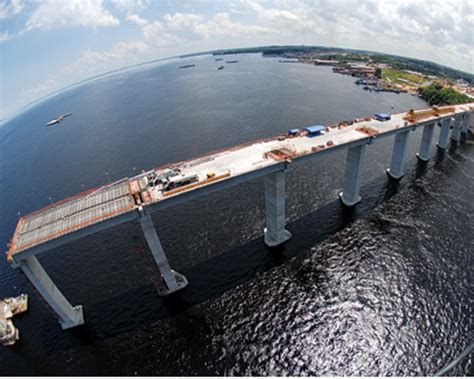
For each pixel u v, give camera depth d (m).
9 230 97.44
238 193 100.88
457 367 47.94
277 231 74.88
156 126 185.00
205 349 53.34
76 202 61.91
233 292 63.88
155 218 90.75
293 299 61.34
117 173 125.94
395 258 70.44
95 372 51.41
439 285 62.94
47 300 54.72
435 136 146.88
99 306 63.94
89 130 197.88
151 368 51.16
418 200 93.25
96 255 79.50
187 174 67.38
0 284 75.06
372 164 118.00
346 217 86.12
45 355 55.22
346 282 64.69
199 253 75.56
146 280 69.50
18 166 154.00
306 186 103.19
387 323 55.69
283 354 51.56
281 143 84.31
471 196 94.12
